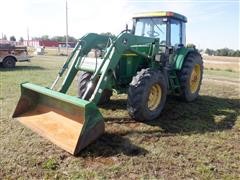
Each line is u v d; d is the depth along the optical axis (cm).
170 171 350
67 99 411
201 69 738
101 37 546
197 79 739
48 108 487
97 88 443
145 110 505
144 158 381
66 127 424
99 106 628
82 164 361
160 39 646
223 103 717
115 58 475
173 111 618
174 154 396
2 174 333
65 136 407
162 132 482
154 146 421
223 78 1300
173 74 661
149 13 654
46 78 1051
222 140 457
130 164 364
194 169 356
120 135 459
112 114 573
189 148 419
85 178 330
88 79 559
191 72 675
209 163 374
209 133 487
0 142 419
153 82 508
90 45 532
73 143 387
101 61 479
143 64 588
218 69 2028
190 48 703
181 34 700
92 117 394
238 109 658
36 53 3203
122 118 549
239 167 366
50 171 342
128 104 504
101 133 407
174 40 672
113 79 535
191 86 727
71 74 517
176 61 658
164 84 543
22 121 486
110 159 377
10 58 1455
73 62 519
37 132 440
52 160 366
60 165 357
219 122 554
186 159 382
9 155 378
